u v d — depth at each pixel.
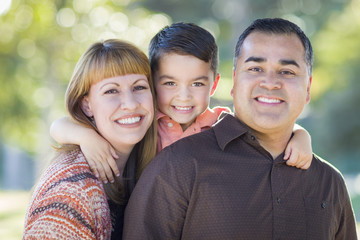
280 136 2.51
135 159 2.88
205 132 2.52
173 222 2.36
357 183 13.14
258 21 2.54
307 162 2.47
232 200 2.33
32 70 9.19
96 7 8.56
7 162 19.56
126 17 8.84
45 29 8.43
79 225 2.26
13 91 9.38
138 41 8.88
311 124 20.23
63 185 2.30
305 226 2.40
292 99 2.42
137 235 2.36
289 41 2.46
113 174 2.65
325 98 18.42
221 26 21.95
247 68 2.46
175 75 2.94
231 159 2.41
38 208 2.30
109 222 2.41
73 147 2.59
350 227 2.68
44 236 2.23
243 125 2.46
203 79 2.99
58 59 8.88
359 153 17.98
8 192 10.46
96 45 2.63
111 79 2.56
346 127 17.98
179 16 21.25
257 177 2.38
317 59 18.70
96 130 2.69
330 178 2.57
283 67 2.43
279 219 2.34
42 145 10.08
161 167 2.41
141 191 2.42
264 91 2.41
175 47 2.92
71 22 8.56
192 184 2.36
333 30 18.58
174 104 2.99
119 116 2.57
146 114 2.66
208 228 2.32
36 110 10.04
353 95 17.77
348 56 17.83
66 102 2.69
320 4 22.00
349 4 18.69
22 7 8.19
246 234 2.30
